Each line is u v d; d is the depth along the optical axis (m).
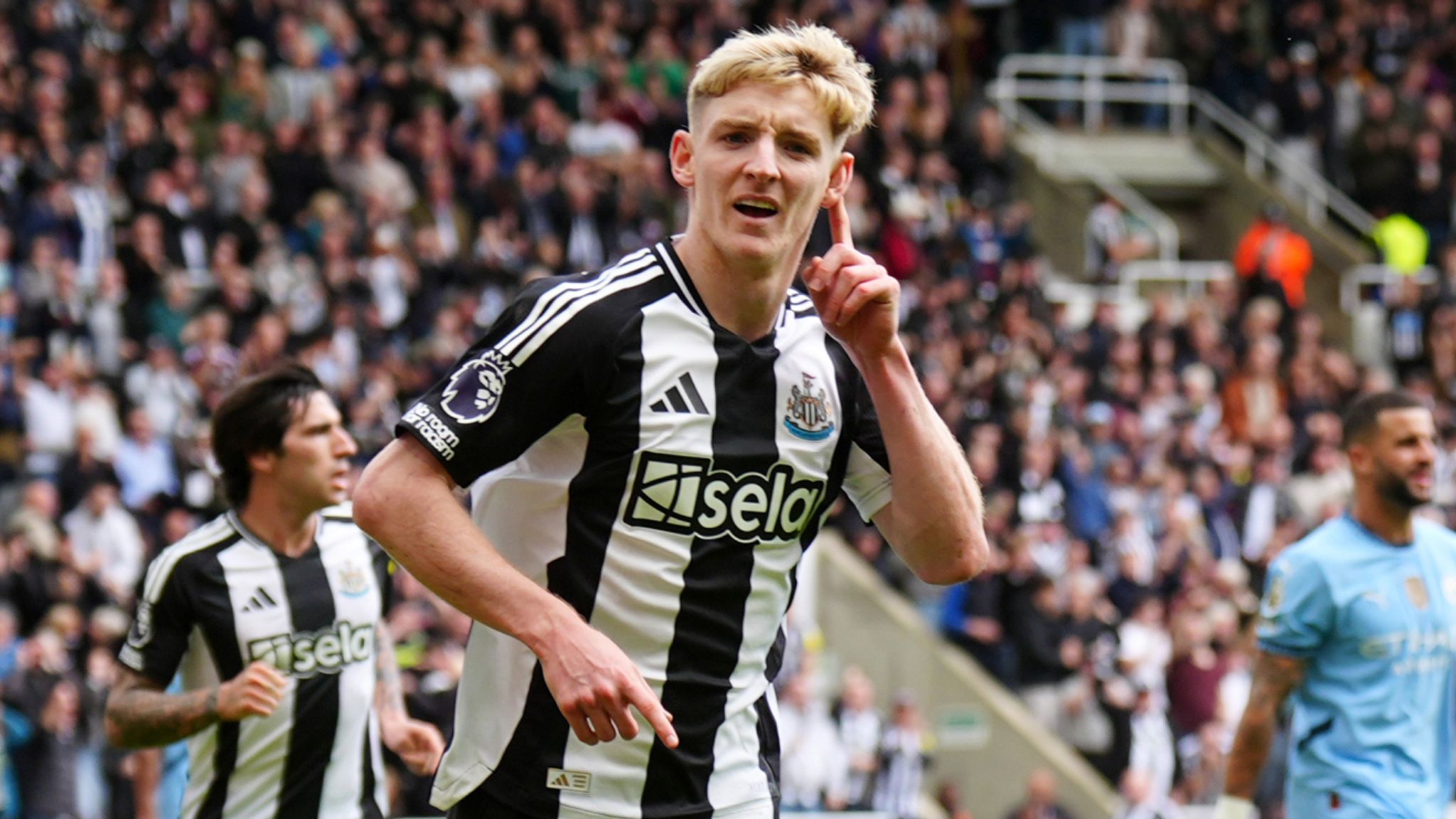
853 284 4.75
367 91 25.39
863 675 19.95
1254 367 24.69
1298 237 28.59
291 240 22.39
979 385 22.36
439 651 13.64
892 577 20.64
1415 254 30.81
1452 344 27.41
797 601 20.38
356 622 7.48
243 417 7.30
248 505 7.45
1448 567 8.27
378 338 20.33
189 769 7.34
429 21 26.73
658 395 4.77
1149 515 21.52
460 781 4.98
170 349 18.78
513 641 4.91
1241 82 33.19
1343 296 30.38
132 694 7.11
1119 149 32.22
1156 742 18.70
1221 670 19.03
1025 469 21.02
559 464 4.83
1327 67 33.53
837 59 4.80
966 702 19.33
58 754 13.41
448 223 23.92
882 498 5.23
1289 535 21.62
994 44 33.75
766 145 4.70
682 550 4.83
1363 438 8.22
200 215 21.31
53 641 13.77
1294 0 34.03
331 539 7.56
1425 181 31.53
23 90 21.92
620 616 4.82
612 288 4.79
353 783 7.45
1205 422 24.20
